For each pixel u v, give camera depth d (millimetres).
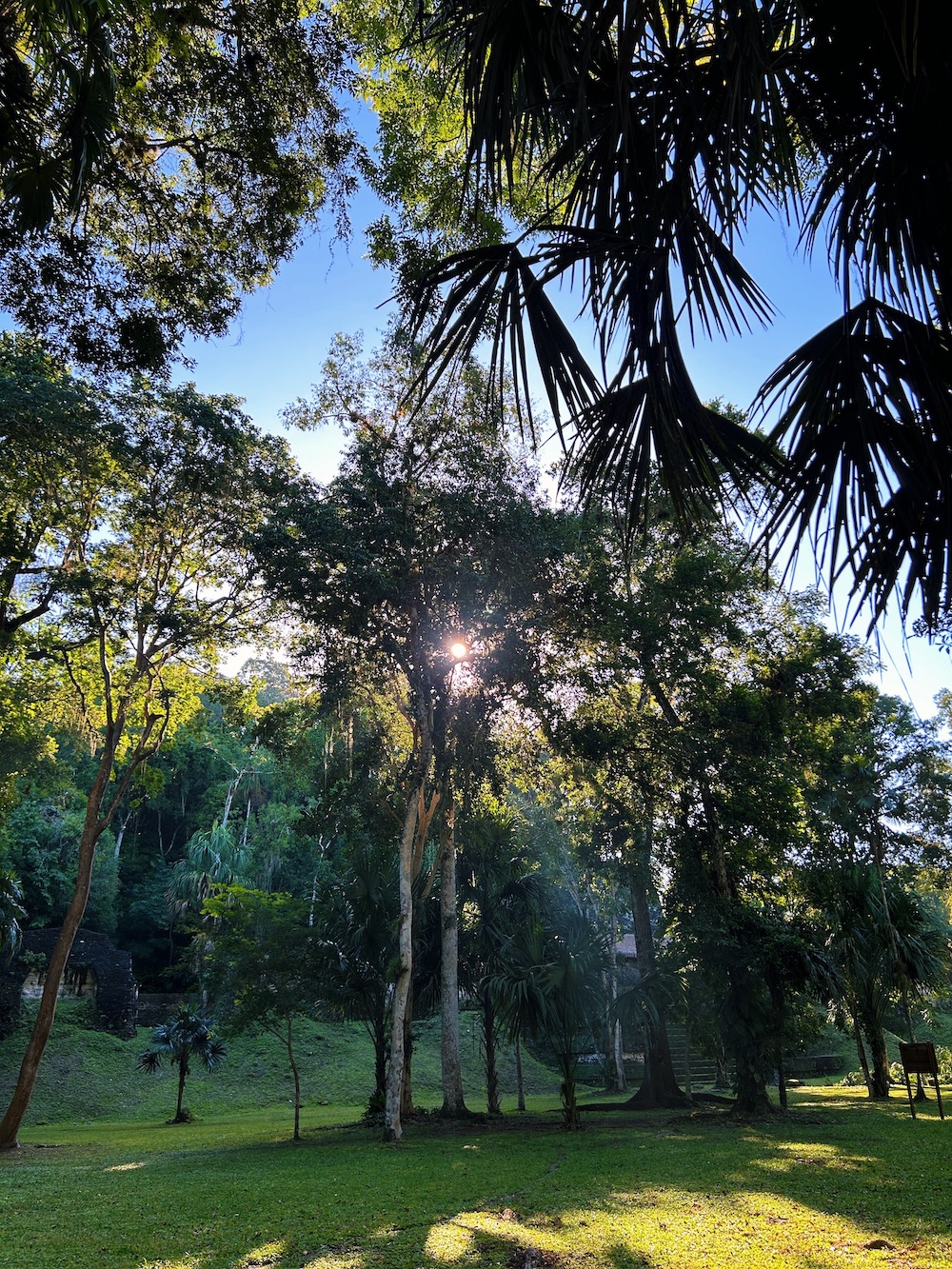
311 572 15422
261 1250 5871
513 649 16703
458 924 21906
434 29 3945
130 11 6285
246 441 18031
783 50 3363
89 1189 10008
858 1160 9445
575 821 22703
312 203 8898
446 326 3857
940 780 22781
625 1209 6824
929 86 3135
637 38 3121
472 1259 5195
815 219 3877
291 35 7926
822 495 3570
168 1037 28500
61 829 46469
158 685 23188
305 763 20297
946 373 3332
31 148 5188
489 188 3713
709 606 18500
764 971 17875
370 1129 18047
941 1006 38438
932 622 3381
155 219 8000
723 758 18672
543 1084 35562
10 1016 35312
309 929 17875
